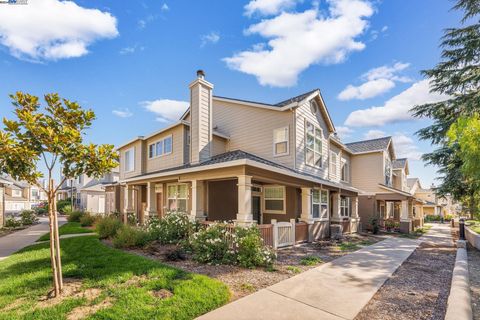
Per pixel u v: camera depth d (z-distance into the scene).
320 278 5.71
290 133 11.63
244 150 13.17
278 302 4.32
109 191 21.91
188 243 7.96
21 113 4.01
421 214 26.84
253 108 13.08
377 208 19.80
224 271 5.85
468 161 6.47
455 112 12.85
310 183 11.31
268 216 12.84
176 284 4.65
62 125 4.48
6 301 4.07
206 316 3.75
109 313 3.59
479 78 11.44
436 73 12.97
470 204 14.12
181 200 13.04
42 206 33.38
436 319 3.85
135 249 7.99
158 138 15.84
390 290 5.12
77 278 5.15
